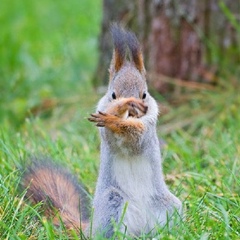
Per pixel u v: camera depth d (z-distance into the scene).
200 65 13.52
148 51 13.81
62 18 18.91
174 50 13.62
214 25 13.39
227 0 13.34
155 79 13.72
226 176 9.71
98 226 7.93
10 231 7.90
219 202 8.74
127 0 14.00
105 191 7.99
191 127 12.81
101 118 7.69
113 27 8.42
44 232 8.05
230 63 13.42
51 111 14.11
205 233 7.86
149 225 7.96
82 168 10.30
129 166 7.98
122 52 8.26
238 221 8.21
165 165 10.53
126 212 7.88
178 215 7.91
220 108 12.99
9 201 8.37
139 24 13.86
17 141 10.66
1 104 14.31
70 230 8.16
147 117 7.96
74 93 14.74
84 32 17.97
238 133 11.44
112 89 8.12
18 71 15.84
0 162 9.82
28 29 18.08
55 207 8.73
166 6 13.52
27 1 19.47
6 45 16.62
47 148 10.83
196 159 10.47
